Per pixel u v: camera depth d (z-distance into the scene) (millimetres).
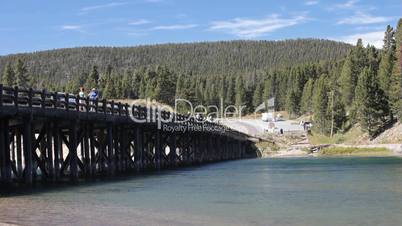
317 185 35344
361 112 110312
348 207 24938
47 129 33594
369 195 29391
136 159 45594
